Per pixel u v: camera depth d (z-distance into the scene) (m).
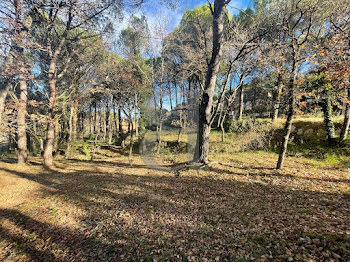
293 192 5.34
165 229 4.15
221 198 5.47
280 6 6.63
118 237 4.09
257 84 15.60
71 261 3.58
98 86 14.02
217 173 7.72
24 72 9.90
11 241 4.54
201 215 4.59
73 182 9.26
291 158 9.56
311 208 4.15
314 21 6.97
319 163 8.11
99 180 9.09
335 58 6.13
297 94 6.93
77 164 13.84
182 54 13.57
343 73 5.80
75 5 10.16
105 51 15.35
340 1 6.45
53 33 14.35
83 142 21.64
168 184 7.16
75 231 4.59
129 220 4.75
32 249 4.14
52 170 12.01
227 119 19.23
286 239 3.12
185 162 8.90
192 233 3.88
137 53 15.56
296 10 6.41
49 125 13.10
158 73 14.73
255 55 8.92
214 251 3.22
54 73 13.09
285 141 7.46
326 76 6.88
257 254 2.93
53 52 13.59
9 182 9.43
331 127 9.98
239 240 3.39
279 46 6.87
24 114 13.03
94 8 11.20
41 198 7.23
